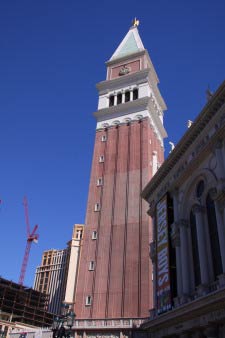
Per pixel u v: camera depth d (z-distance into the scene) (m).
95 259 63.62
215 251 33.06
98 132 81.12
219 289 27.27
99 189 72.06
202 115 37.75
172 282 38.19
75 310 59.12
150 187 50.72
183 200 40.75
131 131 77.19
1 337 117.56
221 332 28.61
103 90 88.50
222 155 34.41
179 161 43.38
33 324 151.00
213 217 34.59
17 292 152.25
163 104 92.00
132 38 100.19
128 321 54.16
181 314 33.12
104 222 67.12
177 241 39.75
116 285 58.97
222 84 34.09
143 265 58.69
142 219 63.81
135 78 85.75
